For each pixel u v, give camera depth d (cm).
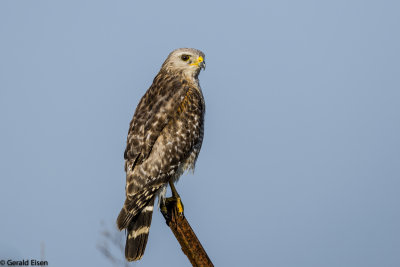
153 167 1005
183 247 686
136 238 940
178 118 1055
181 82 1106
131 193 976
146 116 1047
